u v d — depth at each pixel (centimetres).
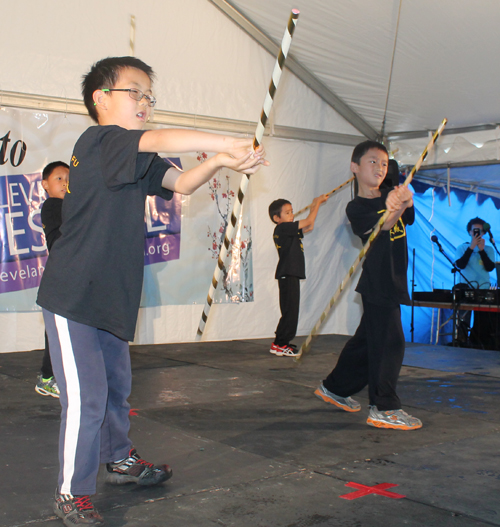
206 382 421
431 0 491
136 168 166
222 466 238
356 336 327
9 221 545
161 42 619
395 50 575
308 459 248
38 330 561
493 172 679
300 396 377
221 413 329
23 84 552
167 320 629
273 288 696
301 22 598
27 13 554
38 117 558
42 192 561
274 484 217
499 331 683
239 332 671
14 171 548
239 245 669
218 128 648
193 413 329
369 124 735
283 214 588
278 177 692
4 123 542
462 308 686
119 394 212
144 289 614
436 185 741
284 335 560
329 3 547
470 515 189
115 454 214
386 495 206
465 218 725
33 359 508
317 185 719
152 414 324
